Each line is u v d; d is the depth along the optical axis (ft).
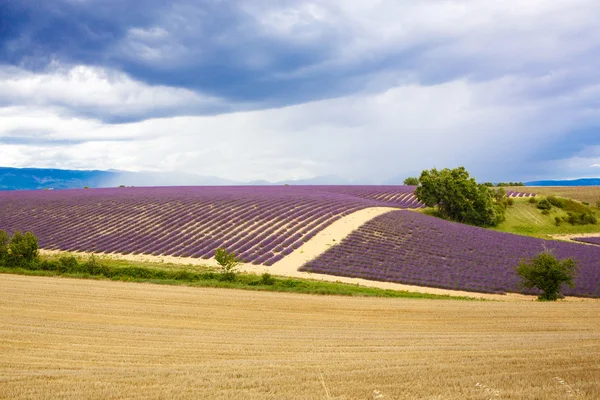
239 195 265.75
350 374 47.75
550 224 294.25
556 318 89.76
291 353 59.67
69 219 218.59
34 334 70.08
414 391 42.11
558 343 64.75
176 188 342.85
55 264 139.33
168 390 43.06
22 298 98.53
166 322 81.20
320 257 161.07
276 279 133.08
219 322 82.07
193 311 90.99
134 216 217.97
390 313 92.89
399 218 224.53
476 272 155.22
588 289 141.28
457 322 85.20
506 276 152.87
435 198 281.95
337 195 291.99
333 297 111.04
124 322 80.38
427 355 57.57
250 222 203.21
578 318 90.02
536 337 70.85
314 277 141.59
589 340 67.36
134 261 158.40
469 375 47.26
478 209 283.79
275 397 40.78
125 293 107.14
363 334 73.20
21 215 229.45
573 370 48.98
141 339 68.13
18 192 316.40
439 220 239.50
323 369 50.16
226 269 135.64
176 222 205.26
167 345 64.44
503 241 203.72
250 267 151.23
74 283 118.73
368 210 239.71
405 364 52.54
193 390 43.11
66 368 52.65
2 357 57.62
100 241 184.24
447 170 292.20
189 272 136.36
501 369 49.60
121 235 191.42
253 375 47.96
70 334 70.54
